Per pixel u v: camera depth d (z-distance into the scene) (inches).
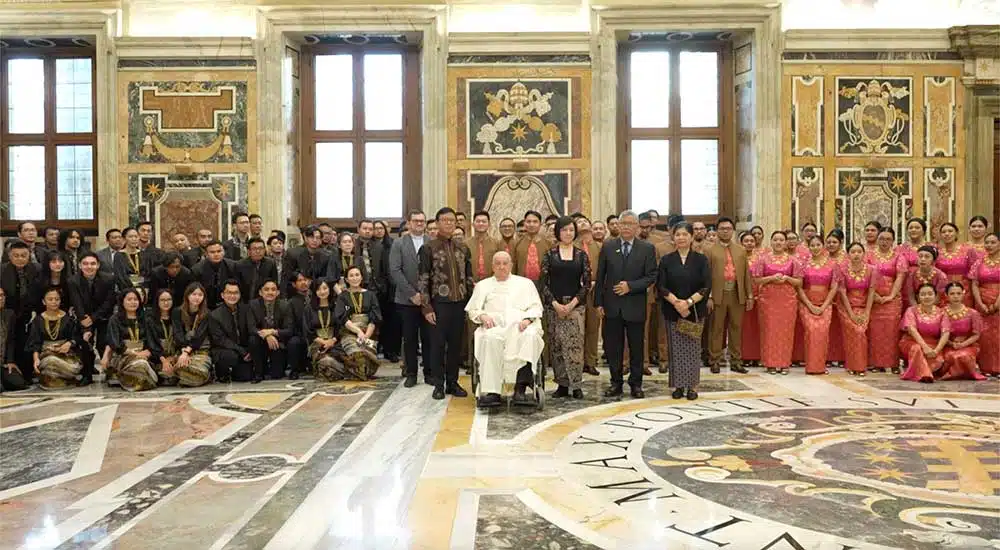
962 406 260.7
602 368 355.6
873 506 155.5
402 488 170.4
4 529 146.3
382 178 469.7
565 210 440.8
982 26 428.8
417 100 465.7
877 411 251.9
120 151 439.8
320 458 197.2
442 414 249.6
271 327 327.6
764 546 134.1
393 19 434.9
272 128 437.7
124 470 187.6
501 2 444.1
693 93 468.1
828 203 439.8
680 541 136.8
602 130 438.3
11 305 323.3
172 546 137.5
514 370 255.6
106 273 335.0
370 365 321.1
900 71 439.8
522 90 438.6
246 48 436.1
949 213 443.2
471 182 441.1
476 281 342.3
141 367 301.9
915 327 321.4
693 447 204.5
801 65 437.7
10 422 245.1
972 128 442.3
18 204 465.1
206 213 440.1
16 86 464.4
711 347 343.0
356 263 366.0
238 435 224.1
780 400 271.4
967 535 138.9
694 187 469.4
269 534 143.0
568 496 162.9
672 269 271.0
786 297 337.1
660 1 435.2
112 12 435.5
